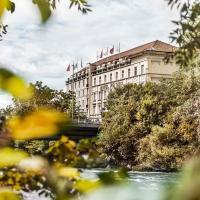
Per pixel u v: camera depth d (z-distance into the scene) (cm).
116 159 5869
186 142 4878
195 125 4559
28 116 100
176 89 4616
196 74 4206
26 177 151
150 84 5988
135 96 6094
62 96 9012
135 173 4819
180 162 4778
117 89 6644
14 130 101
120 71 12262
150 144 5184
